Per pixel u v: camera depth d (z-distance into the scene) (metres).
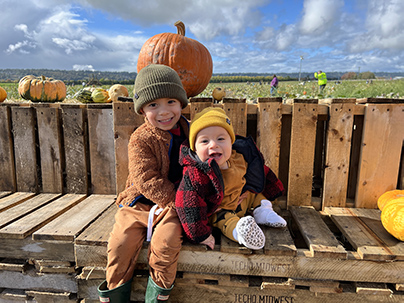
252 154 2.16
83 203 2.55
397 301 1.79
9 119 2.84
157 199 1.87
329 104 2.45
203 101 2.48
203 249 1.82
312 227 2.10
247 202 2.16
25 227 2.10
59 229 2.07
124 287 1.78
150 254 1.78
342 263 1.79
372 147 2.40
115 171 2.71
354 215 2.34
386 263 1.77
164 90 1.88
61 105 2.70
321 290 1.81
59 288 2.05
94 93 3.57
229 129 1.84
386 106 2.34
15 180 2.92
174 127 2.14
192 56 3.04
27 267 2.09
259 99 2.44
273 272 1.83
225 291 1.89
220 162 1.84
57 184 2.83
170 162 2.04
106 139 2.69
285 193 2.73
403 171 2.47
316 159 2.81
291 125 2.63
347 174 2.46
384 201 2.30
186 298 1.93
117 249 1.77
